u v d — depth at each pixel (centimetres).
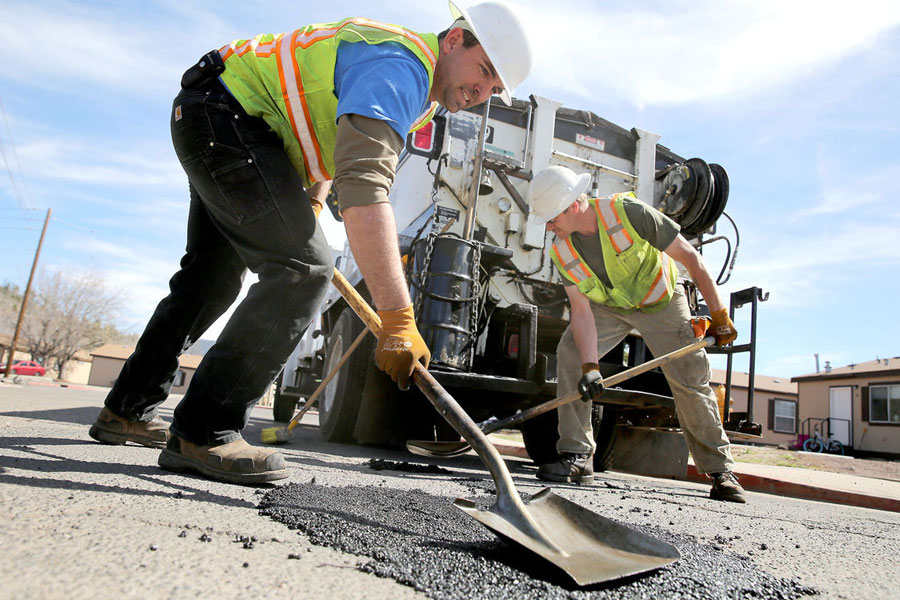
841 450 2270
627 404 416
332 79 174
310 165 192
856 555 190
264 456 193
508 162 423
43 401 626
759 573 144
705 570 138
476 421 489
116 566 97
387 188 157
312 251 183
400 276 157
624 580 125
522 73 186
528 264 427
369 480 248
